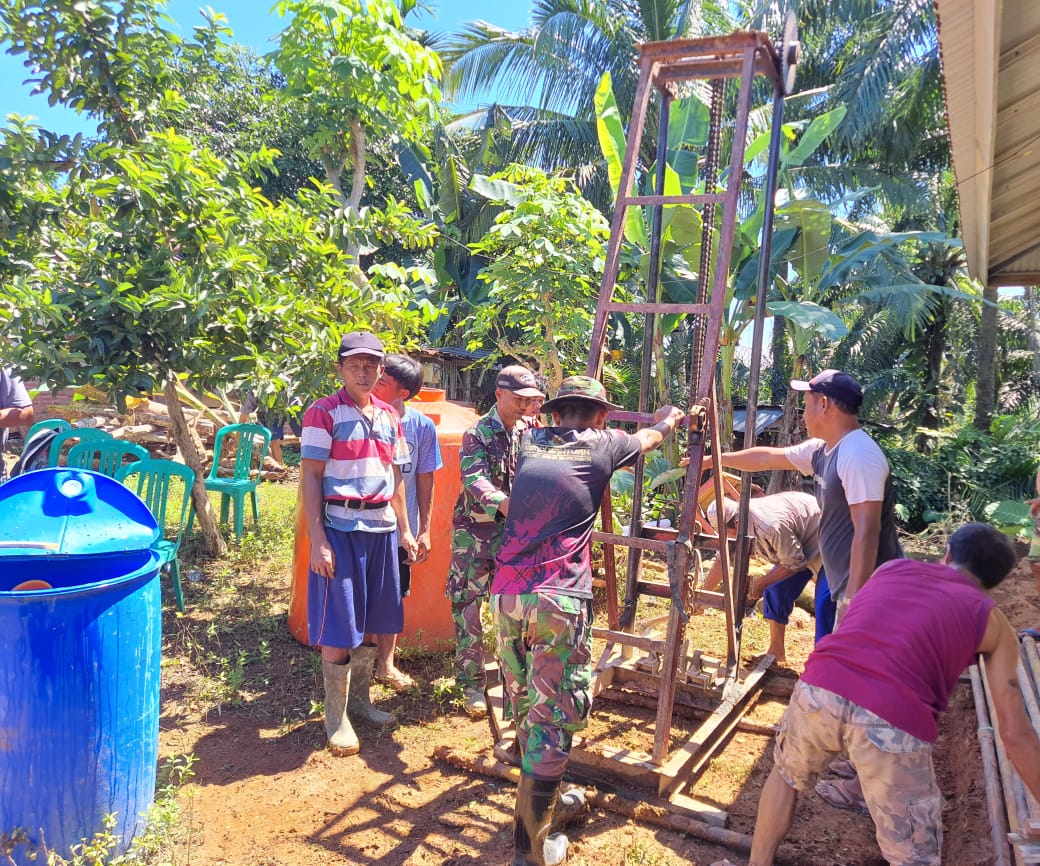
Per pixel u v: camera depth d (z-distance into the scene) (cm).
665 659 321
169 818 281
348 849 292
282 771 347
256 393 525
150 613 274
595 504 282
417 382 415
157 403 1138
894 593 242
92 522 279
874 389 1662
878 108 1286
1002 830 261
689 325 1429
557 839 290
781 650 461
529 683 277
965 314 1825
